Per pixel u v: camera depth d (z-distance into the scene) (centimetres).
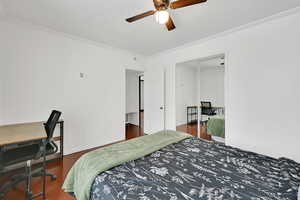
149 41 304
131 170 114
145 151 148
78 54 295
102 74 336
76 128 294
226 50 267
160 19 157
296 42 196
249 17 213
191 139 196
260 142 229
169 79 383
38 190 174
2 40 213
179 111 403
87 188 104
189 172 112
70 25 235
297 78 196
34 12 197
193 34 271
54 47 263
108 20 221
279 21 209
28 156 161
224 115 299
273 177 104
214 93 339
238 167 119
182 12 200
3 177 202
